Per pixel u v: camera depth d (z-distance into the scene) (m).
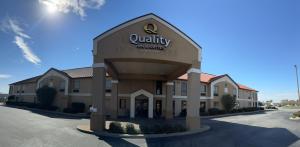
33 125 21.27
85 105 39.97
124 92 35.59
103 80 19.39
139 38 19.44
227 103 43.94
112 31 19.62
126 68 27.86
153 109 35.56
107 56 19.47
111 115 32.09
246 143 15.34
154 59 19.45
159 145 14.25
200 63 21.19
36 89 48.00
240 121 30.33
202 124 25.39
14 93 57.66
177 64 21.02
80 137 16.12
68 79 42.34
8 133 16.45
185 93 39.69
